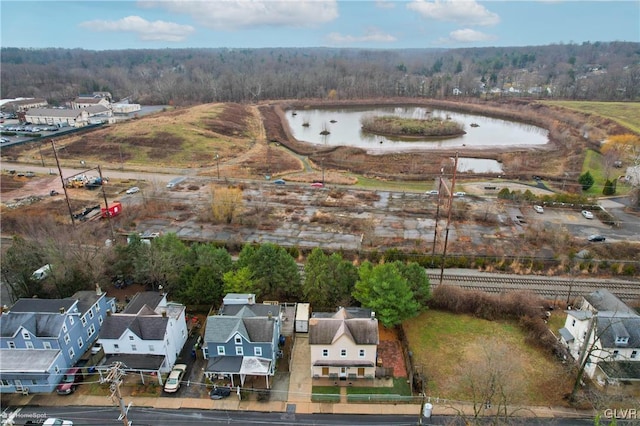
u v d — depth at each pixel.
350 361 45.31
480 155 140.50
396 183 112.00
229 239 77.12
